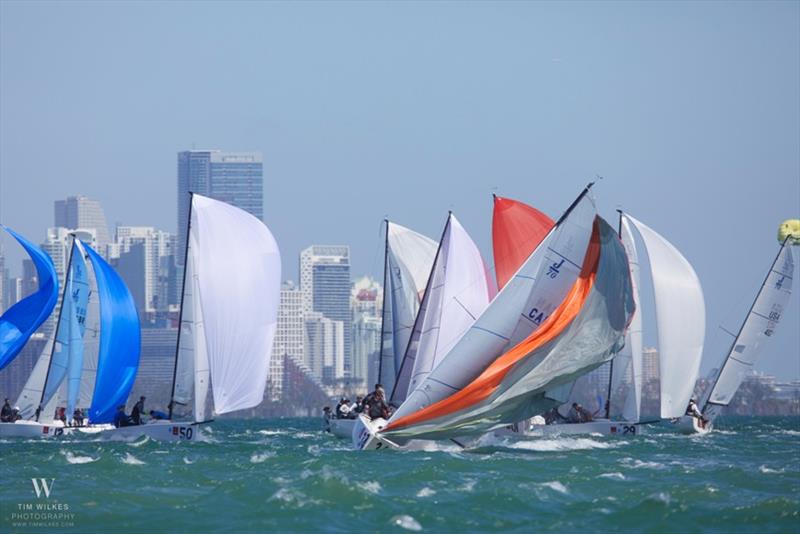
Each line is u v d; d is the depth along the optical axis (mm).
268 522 101312
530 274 157500
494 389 157875
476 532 98438
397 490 118500
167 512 106000
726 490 121625
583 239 156750
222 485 119688
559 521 102438
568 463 150000
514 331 157500
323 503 108812
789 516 102812
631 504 110188
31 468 147500
